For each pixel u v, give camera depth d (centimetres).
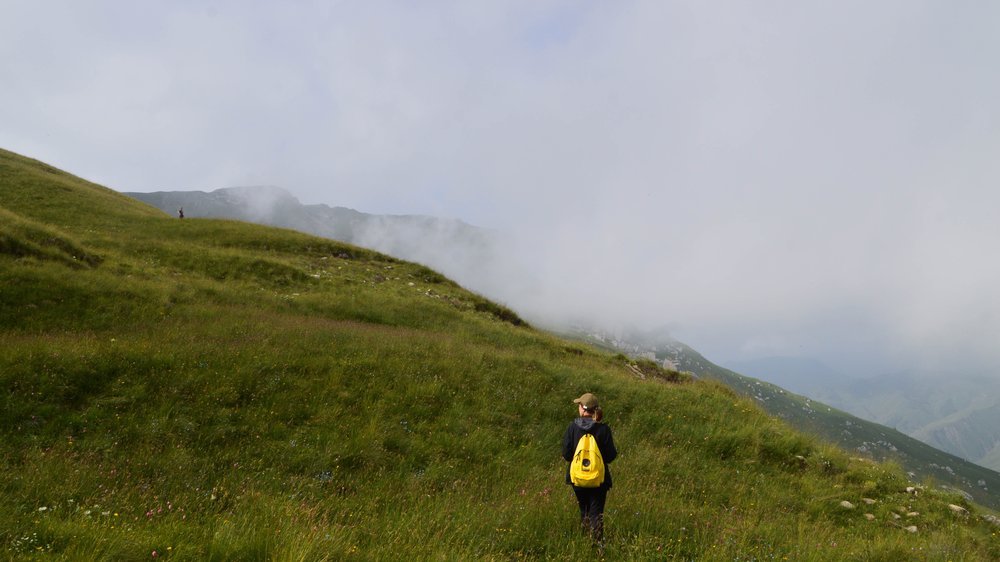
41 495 782
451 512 889
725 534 881
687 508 1042
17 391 1152
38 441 1008
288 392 1393
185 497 846
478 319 3244
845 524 1226
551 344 3034
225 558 572
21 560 506
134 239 3378
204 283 2750
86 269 2445
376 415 1345
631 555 738
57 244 2553
